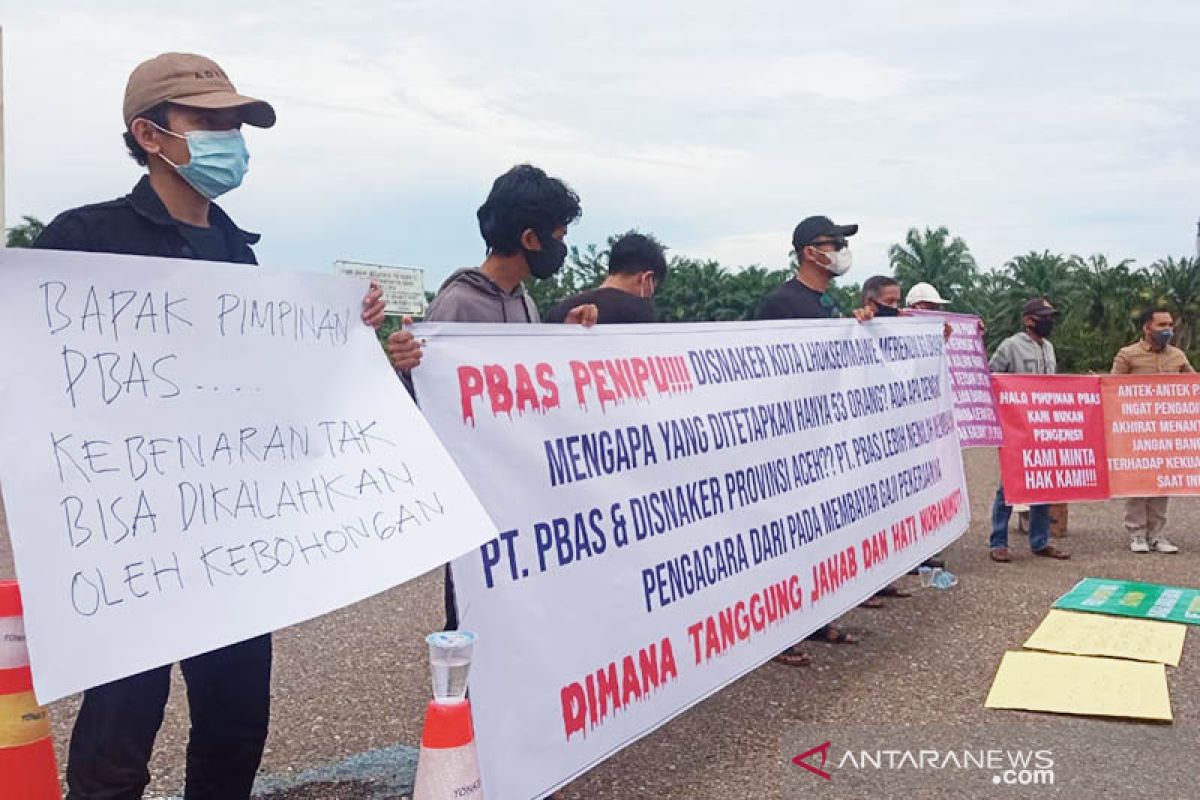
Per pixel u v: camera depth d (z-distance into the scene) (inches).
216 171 102.4
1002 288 2428.6
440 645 93.8
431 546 100.4
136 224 102.3
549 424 131.9
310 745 163.0
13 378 81.3
